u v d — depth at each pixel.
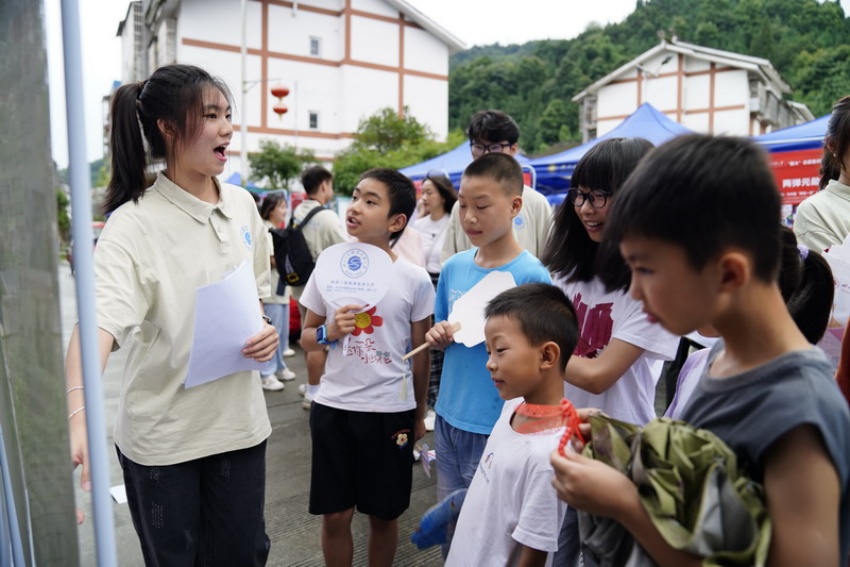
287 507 2.77
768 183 0.73
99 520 0.96
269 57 25.56
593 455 0.87
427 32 28.91
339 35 27.02
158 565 1.59
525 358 1.38
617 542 0.90
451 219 3.40
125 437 1.58
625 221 0.76
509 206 1.82
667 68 27.19
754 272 0.74
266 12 25.34
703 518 0.70
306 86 26.48
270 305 4.68
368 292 1.98
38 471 1.17
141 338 1.58
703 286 0.73
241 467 1.67
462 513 1.50
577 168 1.58
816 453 0.69
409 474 2.03
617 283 1.57
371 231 2.04
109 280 1.41
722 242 0.71
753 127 27.06
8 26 1.08
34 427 1.17
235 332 1.52
